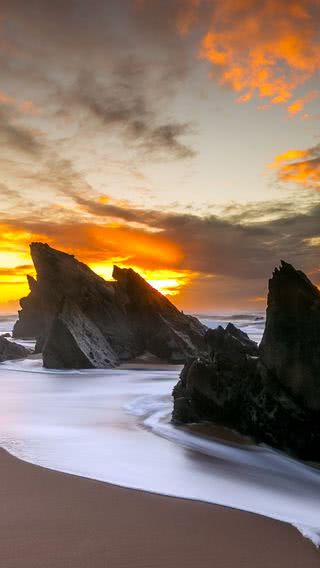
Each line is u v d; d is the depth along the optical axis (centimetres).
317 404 1104
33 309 6053
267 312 1295
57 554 527
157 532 596
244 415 1251
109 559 521
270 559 537
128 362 3878
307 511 715
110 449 1063
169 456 1025
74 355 3366
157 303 4406
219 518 654
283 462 1047
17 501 688
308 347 1160
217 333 1433
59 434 1225
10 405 1806
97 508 670
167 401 1920
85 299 4112
